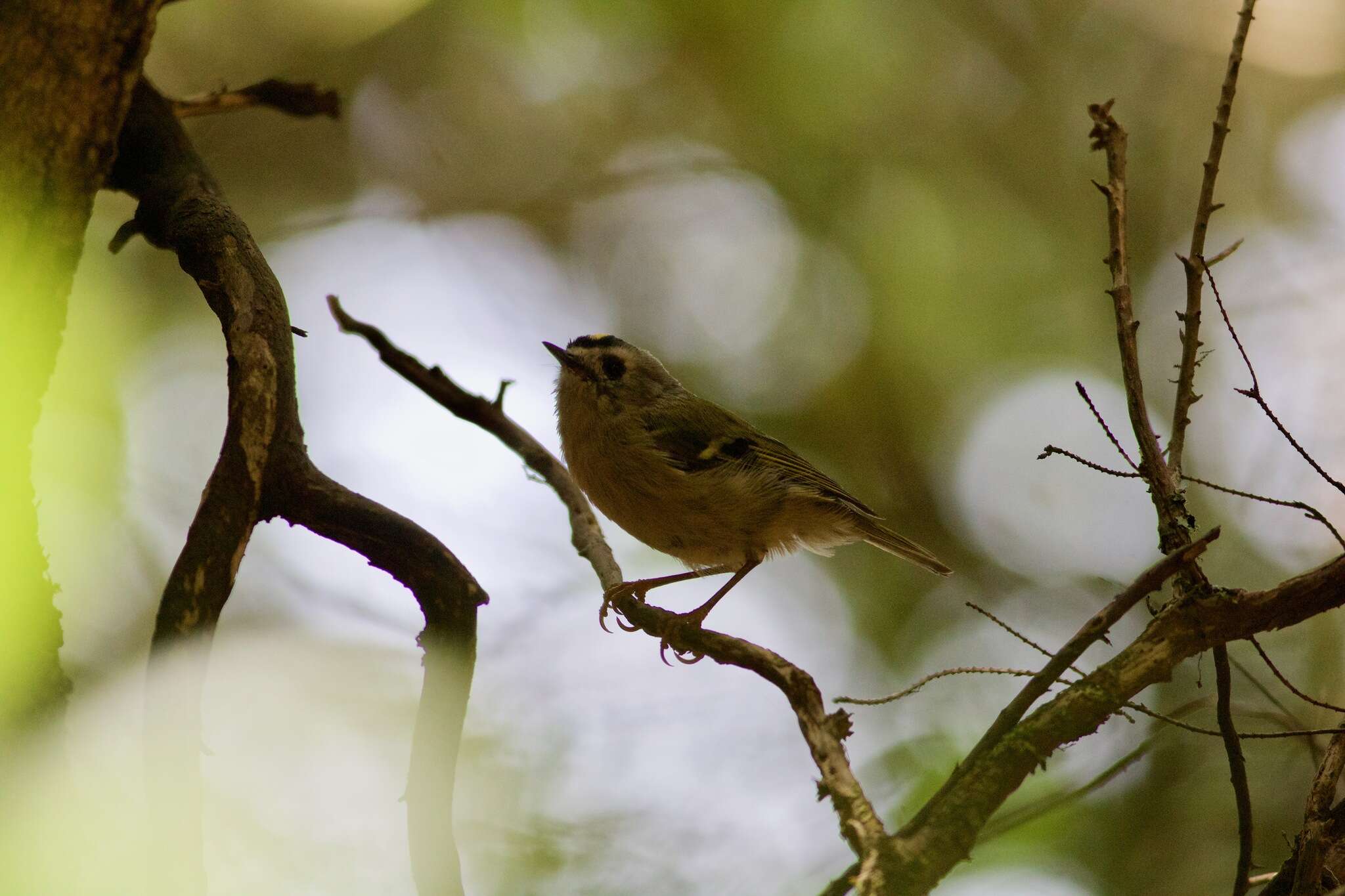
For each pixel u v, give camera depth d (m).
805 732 5.12
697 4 14.12
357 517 5.43
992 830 7.91
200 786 4.66
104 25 5.57
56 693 4.96
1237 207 15.65
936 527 14.61
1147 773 10.18
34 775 4.63
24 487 5.20
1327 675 10.05
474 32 15.16
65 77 5.53
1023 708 4.65
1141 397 5.51
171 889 4.40
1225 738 5.37
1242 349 5.41
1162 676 4.85
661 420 9.68
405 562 5.52
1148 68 15.91
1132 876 9.68
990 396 14.80
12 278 5.43
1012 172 15.38
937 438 14.82
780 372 15.05
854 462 14.88
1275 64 15.80
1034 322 14.91
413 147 15.92
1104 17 15.72
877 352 14.70
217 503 5.21
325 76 15.35
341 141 15.80
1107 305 14.98
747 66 14.43
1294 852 5.59
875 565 14.22
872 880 4.25
